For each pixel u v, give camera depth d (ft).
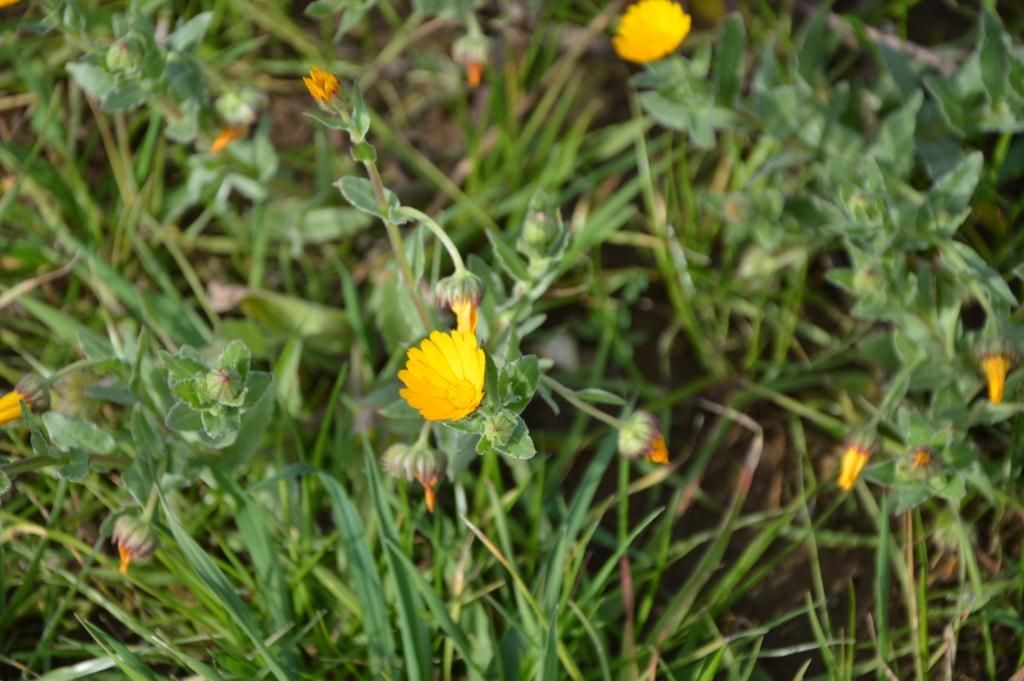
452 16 2.47
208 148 2.46
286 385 2.40
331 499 2.31
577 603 2.27
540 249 2.22
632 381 2.47
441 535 2.35
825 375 2.46
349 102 2.14
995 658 2.32
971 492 2.38
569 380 2.47
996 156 2.48
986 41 2.35
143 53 2.33
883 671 2.29
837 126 2.45
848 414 2.45
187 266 2.50
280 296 2.43
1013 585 2.33
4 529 2.35
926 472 2.24
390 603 2.31
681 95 2.42
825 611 2.36
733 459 2.44
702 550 2.39
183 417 2.19
